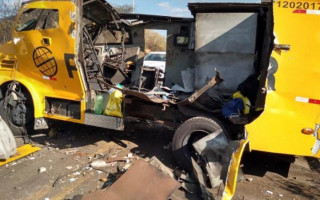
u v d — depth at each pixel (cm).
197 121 427
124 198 324
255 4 477
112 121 488
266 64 388
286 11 364
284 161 495
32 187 372
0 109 545
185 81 558
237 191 390
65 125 615
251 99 456
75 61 476
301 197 383
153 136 600
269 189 402
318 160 503
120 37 696
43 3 494
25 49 521
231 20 511
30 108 546
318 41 357
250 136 382
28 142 524
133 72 651
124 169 422
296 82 365
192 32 588
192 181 394
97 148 514
